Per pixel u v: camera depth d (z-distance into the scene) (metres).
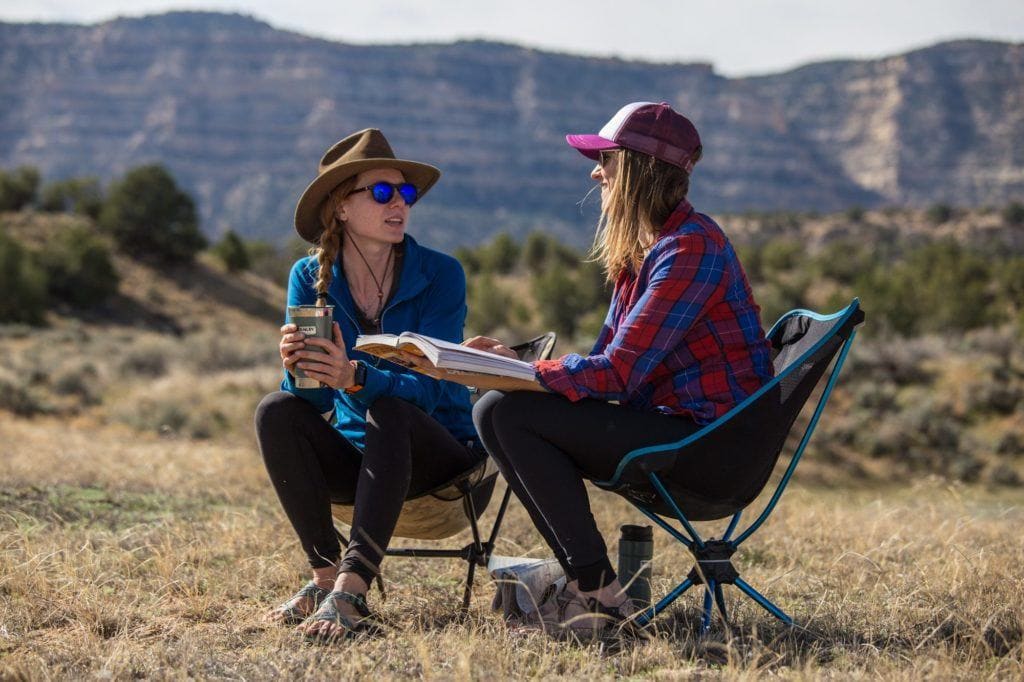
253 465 7.49
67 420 24.52
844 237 142.25
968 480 25.67
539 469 2.73
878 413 29.02
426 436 3.00
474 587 3.57
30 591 3.20
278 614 2.98
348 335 3.27
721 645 2.59
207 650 2.66
